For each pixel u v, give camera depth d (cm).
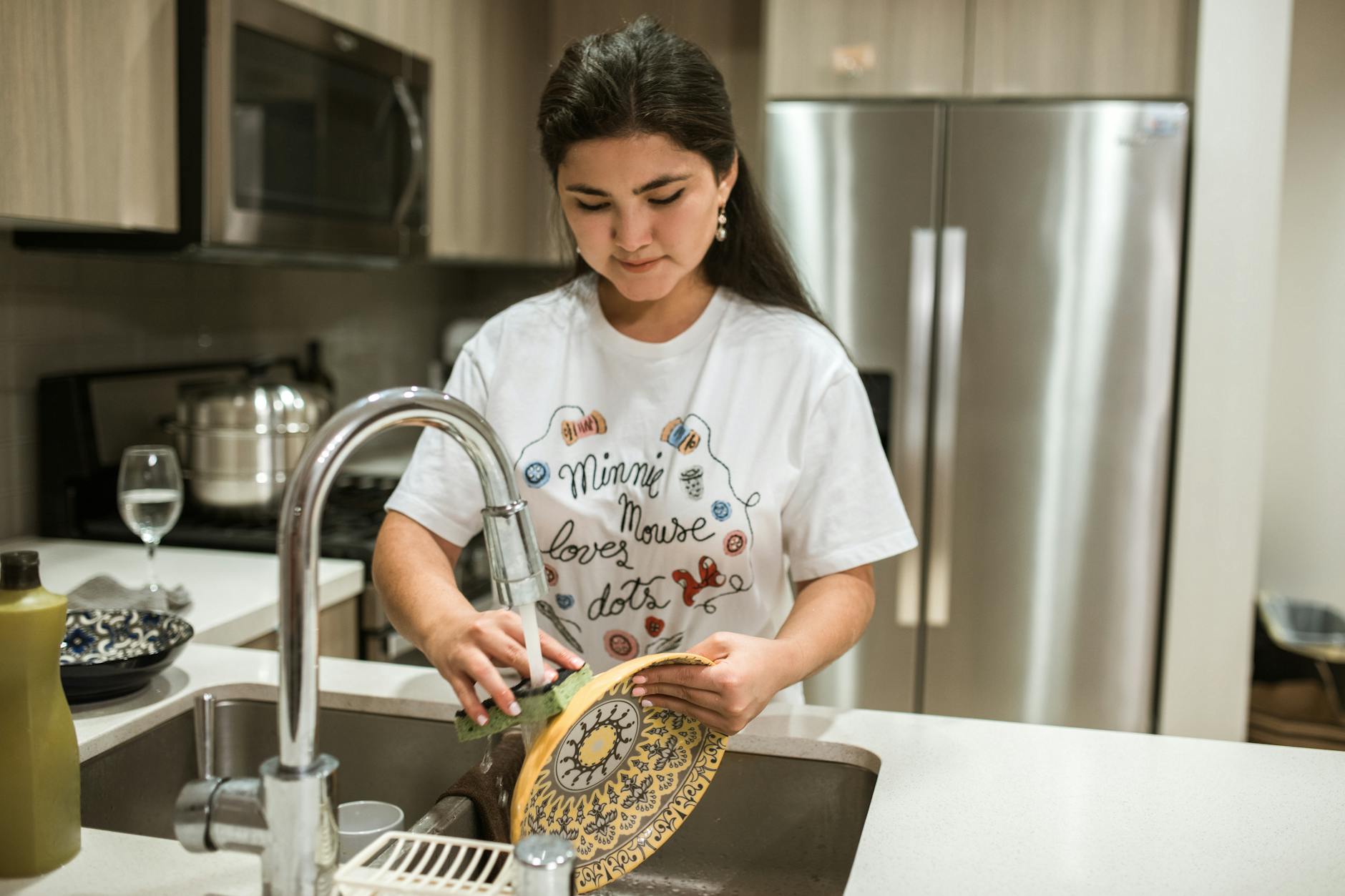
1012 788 99
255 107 201
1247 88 250
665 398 119
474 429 73
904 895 80
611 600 122
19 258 205
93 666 111
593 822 86
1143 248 256
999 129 257
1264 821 93
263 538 207
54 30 165
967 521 265
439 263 297
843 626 107
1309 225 321
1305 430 328
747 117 313
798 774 110
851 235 262
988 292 260
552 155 103
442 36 267
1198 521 259
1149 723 266
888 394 264
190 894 80
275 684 122
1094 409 260
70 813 85
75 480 213
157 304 241
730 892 110
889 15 268
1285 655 288
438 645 87
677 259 104
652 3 318
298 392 222
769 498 116
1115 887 82
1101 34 262
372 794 120
